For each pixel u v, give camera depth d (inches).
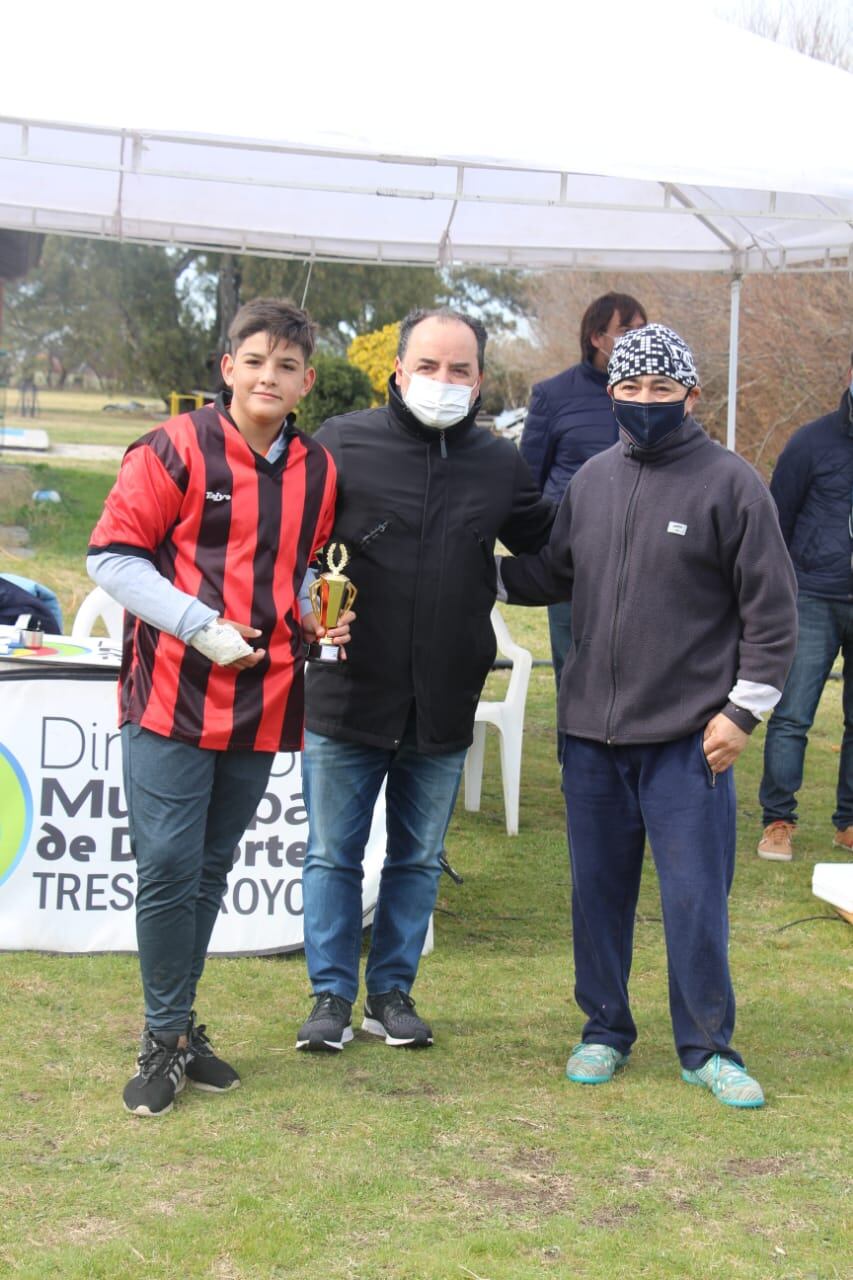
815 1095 133.2
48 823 161.8
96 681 161.8
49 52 187.6
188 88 187.0
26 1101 124.4
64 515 602.2
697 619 127.3
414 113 192.4
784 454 218.2
